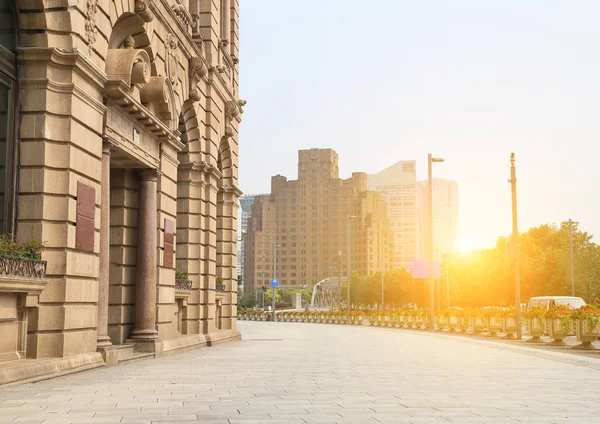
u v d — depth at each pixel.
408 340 33.53
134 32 19.19
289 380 13.66
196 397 10.78
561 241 84.06
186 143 26.70
